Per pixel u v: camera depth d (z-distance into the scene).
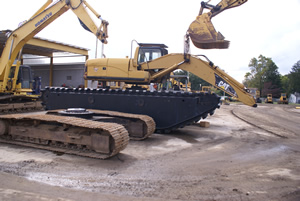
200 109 8.27
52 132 6.21
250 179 4.59
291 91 77.12
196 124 11.61
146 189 4.03
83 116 7.40
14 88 14.38
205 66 9.63
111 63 10.39
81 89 9.92
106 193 3.84
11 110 13.98
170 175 4.71
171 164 5.41
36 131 6.41
